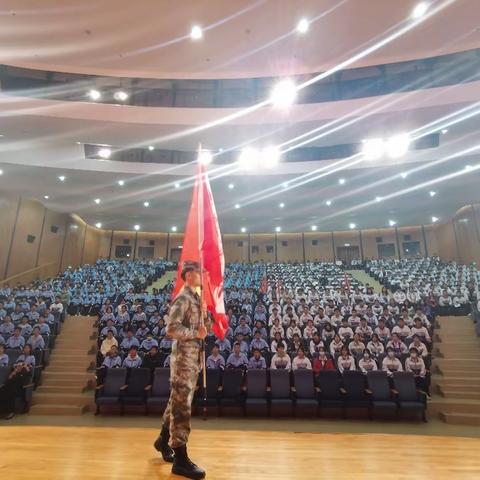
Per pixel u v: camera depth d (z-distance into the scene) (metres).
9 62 10.09
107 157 13.63
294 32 9.30
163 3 8.25
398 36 9.42
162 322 9.72
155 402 6.94
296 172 13.94
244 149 13.73
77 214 19.83
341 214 19.72
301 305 10.80
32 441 2.50
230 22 8.94
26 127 11.35
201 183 2.87
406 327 9.03
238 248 24.92
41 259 17.73
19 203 16.53
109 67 10.53
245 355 7.91
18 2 8.08
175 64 10.49
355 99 11.21
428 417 7.02
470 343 9.33
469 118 11.36
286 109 11.53
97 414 7.19
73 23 8.77
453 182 14.68
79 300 12.98
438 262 19.44
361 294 13.44
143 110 11.34
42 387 8.02
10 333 9.09
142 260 22.50
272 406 6.83
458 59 11.21
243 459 2.24
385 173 13.90
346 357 7.57
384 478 1.92
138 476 1.91
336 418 6.93
